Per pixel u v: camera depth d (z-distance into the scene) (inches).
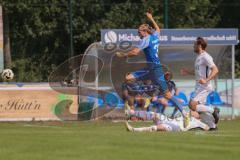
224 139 1288.1
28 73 3535.9
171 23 3983.8
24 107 2249.0
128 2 4035.4
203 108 1571.1
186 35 2313.0
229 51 2439.7
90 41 3932.1
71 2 3491.6
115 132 1477.6
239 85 2445.9
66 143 1190.9
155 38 1779.0
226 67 2434.8
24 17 3779.5
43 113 2253.9
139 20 3971.5
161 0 3951.8
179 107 1787.6
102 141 1216.8
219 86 2400.3
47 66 3607.3
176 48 2406.5
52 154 1058.1
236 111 2433.6
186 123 1526.8
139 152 1080.2
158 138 1280.8
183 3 3993.6
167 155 1053.8
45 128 1849.2
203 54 1641.2
